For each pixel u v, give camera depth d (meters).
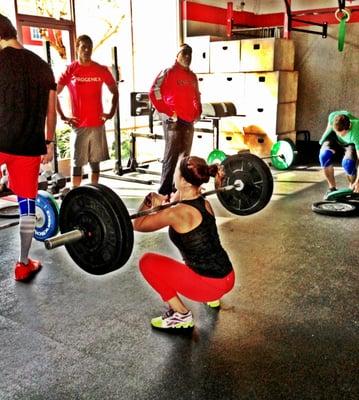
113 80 4.37
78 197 2.02
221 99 6.80
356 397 1.80
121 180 5.77
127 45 6.71
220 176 2.47
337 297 2.64
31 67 2.64
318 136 7.52
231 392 1.84
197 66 6.91
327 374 1.95
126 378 1.93
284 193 5.08
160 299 2.64
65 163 5.82
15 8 5.13
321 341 2.20
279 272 2.99
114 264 2.02
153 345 2.17
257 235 3.71
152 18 6.81
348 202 4.52
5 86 2.57
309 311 2.48
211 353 2.10
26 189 2.77
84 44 4.11
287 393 1.83
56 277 2.93
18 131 2.63
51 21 5.59
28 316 2.44
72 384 1.89
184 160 2.12
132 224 1.97
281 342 2.19
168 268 2.20
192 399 1.80
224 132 6.79
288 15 6.53
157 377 1.93
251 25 7.94
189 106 4.46
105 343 2.19
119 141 5.89
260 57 6.36
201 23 7.14
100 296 2.67
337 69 7.16
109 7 6.35
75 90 4.21
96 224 2.00
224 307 2.53
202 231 2.10
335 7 7.00
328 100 7.34
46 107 2.76
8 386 1.88
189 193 2.14
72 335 2.26
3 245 3.50
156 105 4.40
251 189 3.07
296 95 6.82
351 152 4.63
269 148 6.53
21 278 2.88
